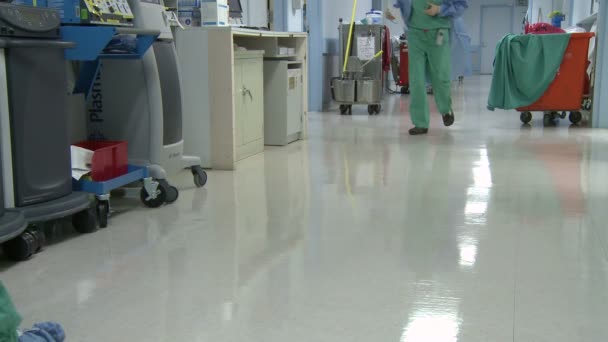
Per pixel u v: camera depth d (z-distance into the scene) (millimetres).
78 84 2609
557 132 4719
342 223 2281
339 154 3789
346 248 1991
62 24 2135
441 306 1537
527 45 4949
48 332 1248
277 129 4137
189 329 1414
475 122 5391
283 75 4055
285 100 4086
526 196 2689
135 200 2650
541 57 4941
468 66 5832
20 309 1527
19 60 1884
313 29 6406
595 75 4883
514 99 5086
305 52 4367
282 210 2467
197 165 2879
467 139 4375
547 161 3506
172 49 2725
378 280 1712
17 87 1885
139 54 2389
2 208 1822
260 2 5145
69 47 2033
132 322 1450
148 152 2576
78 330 1411
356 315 1485
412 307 1531
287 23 5512
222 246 2014
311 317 1475
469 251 1964
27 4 2068
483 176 3107
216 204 2574
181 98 2777
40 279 1730
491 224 2268
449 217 2361
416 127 4656
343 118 5828
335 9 7246
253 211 2455
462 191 2785
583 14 6805
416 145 4117
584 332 1394
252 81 3713
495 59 5113
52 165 2016
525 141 4270
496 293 1620
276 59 4160
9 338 1044
